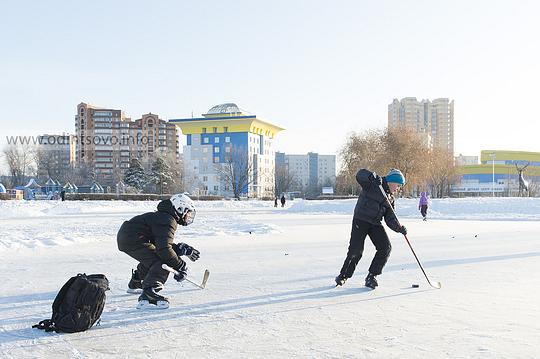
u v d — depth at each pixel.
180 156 149.38
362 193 7.07
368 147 61.91
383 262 6.90
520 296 6.33
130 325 4.95
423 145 57.94
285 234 17.20
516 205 35.03
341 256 10.80
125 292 6.70
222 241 14.41
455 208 35.94
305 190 150.62
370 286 6.91
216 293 6.55
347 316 5.28
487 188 103.75
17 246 12.55
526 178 101.75
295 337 4.49
